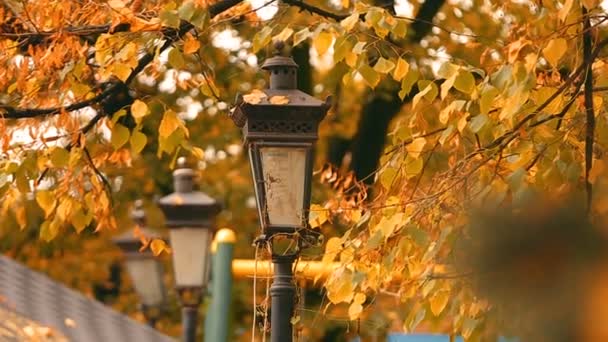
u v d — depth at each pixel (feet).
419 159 50.39
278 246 50.16
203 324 122.72
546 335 40.50
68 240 131.13
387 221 48.47
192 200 78.54
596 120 48.55
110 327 76.02
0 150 56.80
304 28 50.83
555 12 47.11
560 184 46.39
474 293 42.98
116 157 58.34
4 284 74.49
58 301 75.51
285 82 50.75
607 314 40.04
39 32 54.54
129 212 122.83
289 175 50.06
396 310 54.39
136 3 55.36
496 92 45.37
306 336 53.78
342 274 49.78
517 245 41.19
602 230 40.96
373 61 57.72
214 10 55.16
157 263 88.07
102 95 56.13
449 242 45.55
